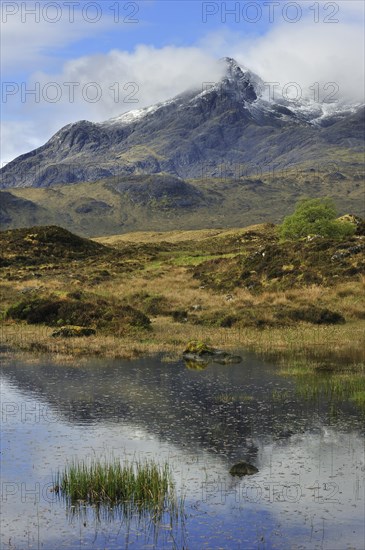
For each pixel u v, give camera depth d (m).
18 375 24.05
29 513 12.50
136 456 15.38
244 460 15.12
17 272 71.12
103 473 13.62
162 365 25.89
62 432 17.19
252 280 52.31
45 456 15.41
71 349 29.52
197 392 21.27
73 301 38.75
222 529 11.84
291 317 37.56
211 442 16.33
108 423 17.97
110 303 39.69
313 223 70.19
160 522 12.11
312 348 29.27
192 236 140.25
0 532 11.80
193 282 57.06
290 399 20.19
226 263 61.38
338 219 72.88
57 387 22.11
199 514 12.41
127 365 25.98
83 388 21.94
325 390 21.20
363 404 19.47
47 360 27.09
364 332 33.34
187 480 13.98
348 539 11.46
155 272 65.19
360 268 48.22
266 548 11.16
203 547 11.20
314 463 14.88
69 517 12.34
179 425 17.70
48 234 92.75
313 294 44.72
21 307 39.28
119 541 11.45
